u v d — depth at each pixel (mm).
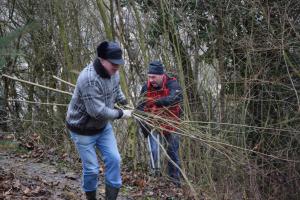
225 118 8719
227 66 9742
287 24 9156
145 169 8633
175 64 10016
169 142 7293
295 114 8727
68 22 11188
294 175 8430
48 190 6227
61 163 8344
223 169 7570
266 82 8758
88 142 5203
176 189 7473
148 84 7270
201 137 6250
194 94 9352
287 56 8781
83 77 4914
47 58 12234
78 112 5102
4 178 6398
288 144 8352
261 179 8312
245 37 9039
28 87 12227
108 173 5305
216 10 9766
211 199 7301
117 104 5715
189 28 10094
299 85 9062
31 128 11039
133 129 8836
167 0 9672
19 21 12547
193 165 7645
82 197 6215
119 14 9641
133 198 6816
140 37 9695
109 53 4852
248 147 8625
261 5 9102
